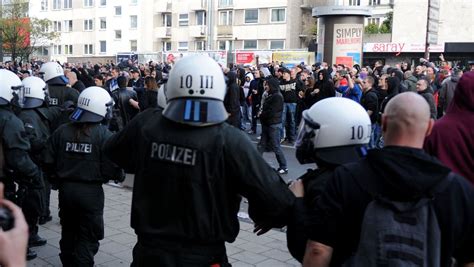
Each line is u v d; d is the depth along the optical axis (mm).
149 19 50469
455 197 2018
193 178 2516
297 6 43562
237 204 2676
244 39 45438
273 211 2561
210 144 2525
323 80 11570
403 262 1972
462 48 32438
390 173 1998
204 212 2531
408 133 2055
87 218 4145
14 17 40469
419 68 12633
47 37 46156
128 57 33281
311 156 2660
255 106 14047
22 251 1401
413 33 34688
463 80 3131
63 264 4258
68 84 7352
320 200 2176
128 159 2920
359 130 2545
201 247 2578
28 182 4363
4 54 40812
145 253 2604
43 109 5324
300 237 2443
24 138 4188
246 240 5375
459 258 2160
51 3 57125
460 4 33219
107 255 4957
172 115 2529
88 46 54500
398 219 1997
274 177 2590
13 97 4297
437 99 10789
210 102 2531
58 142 4160
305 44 44188
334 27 17703
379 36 36969
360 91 10789
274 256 4945
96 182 4141
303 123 2695
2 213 1437
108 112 4191
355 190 2070
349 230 2111
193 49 48250
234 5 45594
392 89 9406
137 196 2672
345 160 2506
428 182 1966
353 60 17688
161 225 2586
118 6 51750
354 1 41969
